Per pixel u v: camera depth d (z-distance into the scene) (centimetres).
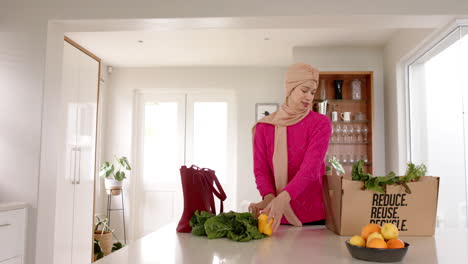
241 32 415
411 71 420
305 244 117
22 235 259
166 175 582
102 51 495
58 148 288
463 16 271
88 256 407
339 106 476
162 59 536
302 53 477
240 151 559
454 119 312
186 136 584
